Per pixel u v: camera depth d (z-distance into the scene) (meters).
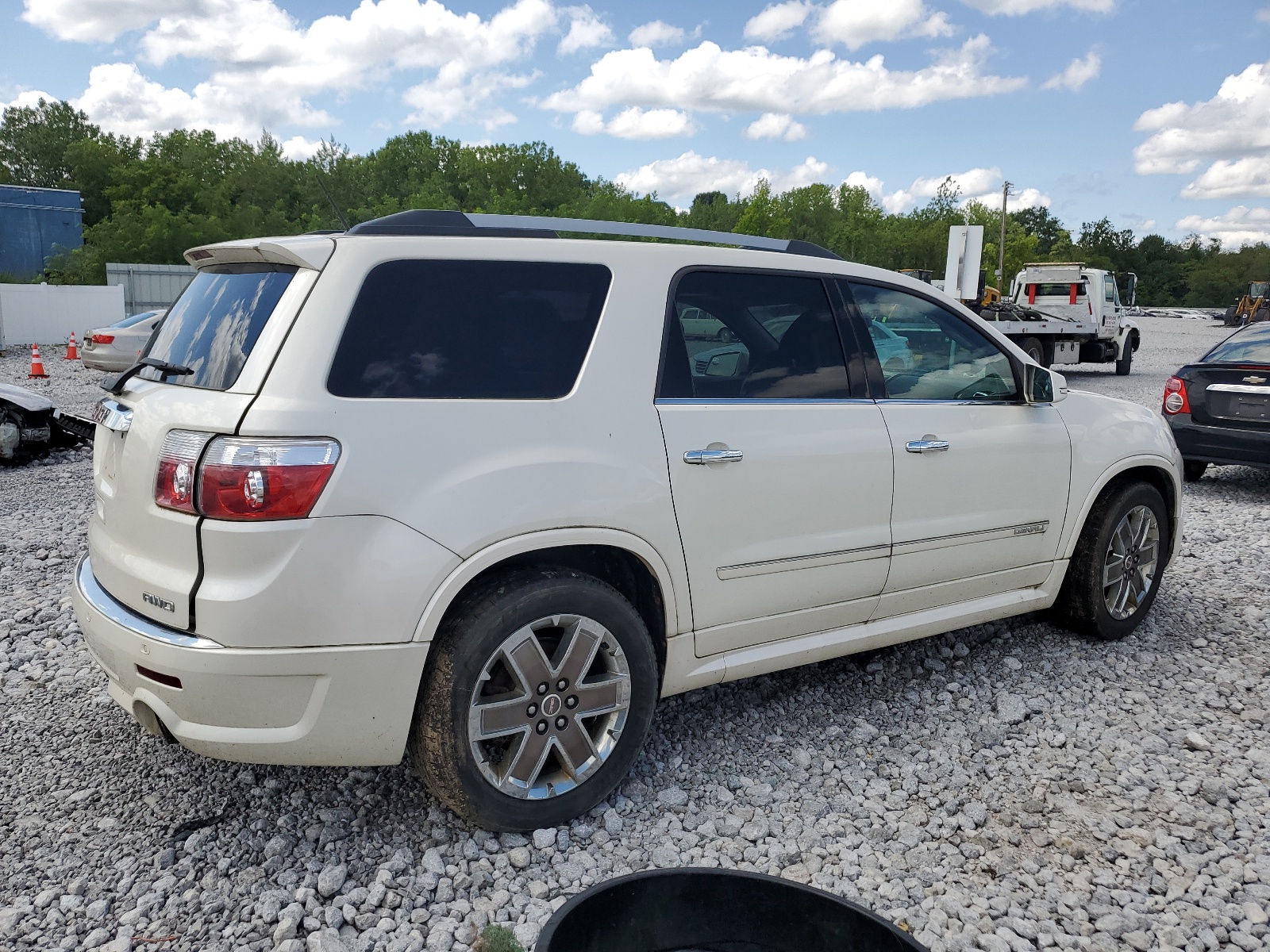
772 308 3.59
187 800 3.22
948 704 4.09
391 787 3.30
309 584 2.59
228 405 2.64
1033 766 3.56
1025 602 4.46
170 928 2.58
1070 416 4.53
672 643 3.29
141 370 3.21
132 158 89.69
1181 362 27.69
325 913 2.62
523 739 2.93
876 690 4.22
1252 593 5.73
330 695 2.66
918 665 4.51
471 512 2.76
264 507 2.57
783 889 2.15
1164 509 4.94
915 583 3.94
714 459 3.25
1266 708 4.10
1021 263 84.94
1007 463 4.19
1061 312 20.70
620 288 3.21
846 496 3.62
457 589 2.76
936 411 3.97
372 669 2.68
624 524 3.04
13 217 43.38
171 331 3.19
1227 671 4.49
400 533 2.68
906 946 2.00
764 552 3.43
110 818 3.11
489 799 2.89
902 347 3.96
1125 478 4.83
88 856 2.90
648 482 3.10
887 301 3.96
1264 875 2.89
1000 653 4.67
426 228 3.01
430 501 2.72
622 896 2.10
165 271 29.72
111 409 3.14
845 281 3.84
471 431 2.83
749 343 3.51
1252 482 9.82
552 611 2.91
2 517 7.29
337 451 2.63
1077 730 3.87
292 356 2.67
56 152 102.69
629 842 3.01
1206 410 9.00
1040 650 4.72
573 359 3.07
